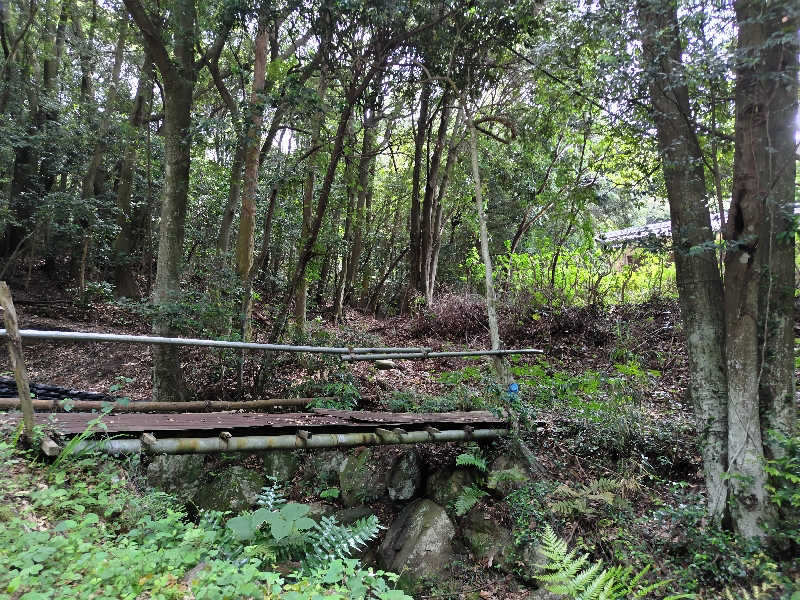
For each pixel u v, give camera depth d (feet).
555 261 37.47
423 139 46.55
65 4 47.09
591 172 34.17
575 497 15.25
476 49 26.94
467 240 64.34
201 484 19.39
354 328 37.19
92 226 44.39
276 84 29.30
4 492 8.95
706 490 14.56
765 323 12.32
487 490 17.16
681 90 13.66
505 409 18.78
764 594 10.46
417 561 15.88
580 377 23.89
